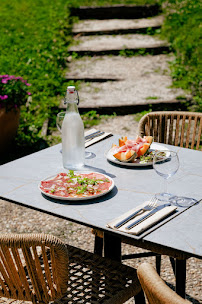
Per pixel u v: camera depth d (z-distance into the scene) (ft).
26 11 31.17
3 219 13.58
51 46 26.12
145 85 22.31
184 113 11.43
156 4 29.76
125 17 29.63
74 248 8.60
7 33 28.02
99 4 30.17
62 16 29.86
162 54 25.57
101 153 9.68
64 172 8.85
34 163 9.32
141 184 8.27
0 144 17.04
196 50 24.82
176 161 7.56
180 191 7.98
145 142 9.21
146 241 6.55
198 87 21.77
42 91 21.97
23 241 6.46
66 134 8.78
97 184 8.15
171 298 4.78
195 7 29.53
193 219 7.05
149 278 5.07
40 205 7.60
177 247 6.33
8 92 16.66
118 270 7.95
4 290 7.21
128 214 7.13
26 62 24.47
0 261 6.86
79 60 25.17
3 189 8.21
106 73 23.49
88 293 7.47
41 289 7.00
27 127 19.22
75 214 7.29
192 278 10.73
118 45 25.94
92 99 21.15
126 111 20.56
